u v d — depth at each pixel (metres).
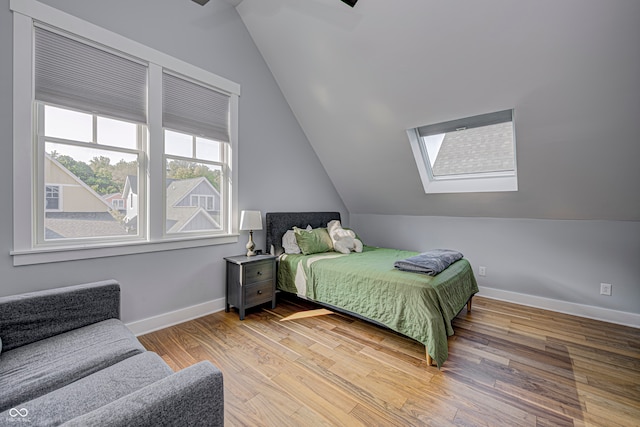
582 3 1.73
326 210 4.41
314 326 2.69
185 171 2.75
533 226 3.26
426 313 2.09
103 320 1.76
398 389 1.79
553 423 1.52
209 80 2.82
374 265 2.72
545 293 3.21
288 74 3.35
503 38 2.06
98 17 2.13
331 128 3.63
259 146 3.36
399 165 3.52
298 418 1.54
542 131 2.42
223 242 3.00
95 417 0.72
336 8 2.51
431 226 4.03
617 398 1.71
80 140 2.13
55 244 2.02
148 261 2.46
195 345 2.29
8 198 1.81
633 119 2.06
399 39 2.42
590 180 2.58
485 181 3.27
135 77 2.34
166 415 0.82
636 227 2.73
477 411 1.60
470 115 2.63
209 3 2.84
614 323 2.81
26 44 1.84
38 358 1.33
